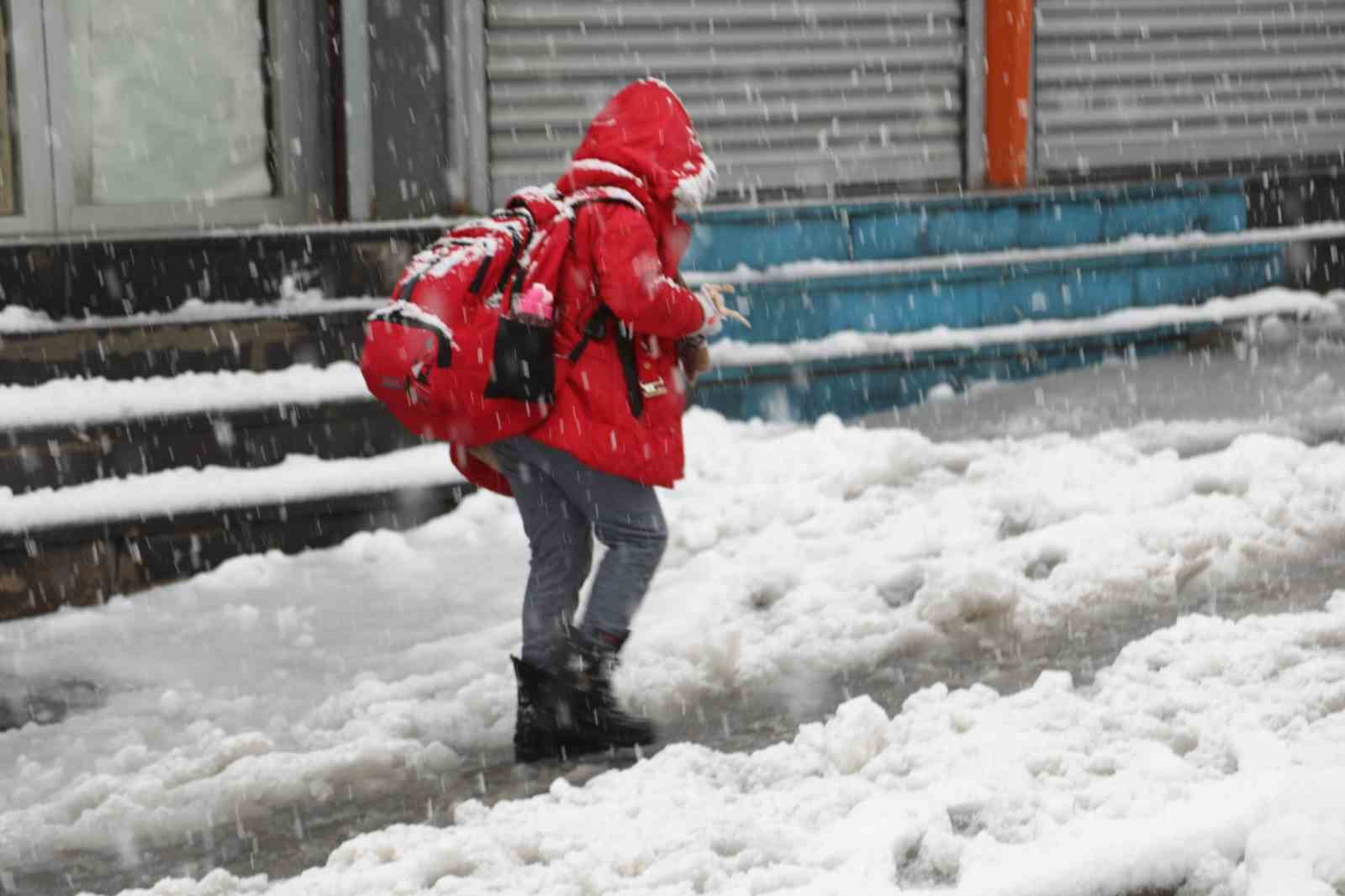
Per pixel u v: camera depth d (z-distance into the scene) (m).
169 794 6.79
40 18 11.30
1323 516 9.69
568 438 6.67
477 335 6.49
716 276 13.05
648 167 6.78
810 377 13.18
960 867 5.38
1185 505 9.75
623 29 13.23
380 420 10.80
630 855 5.64
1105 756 6.16
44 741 7.55
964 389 13.91
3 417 9.64
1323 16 16.36
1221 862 5.40
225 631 9.02
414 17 12.16
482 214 12.65
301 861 6.23
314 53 12.20
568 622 7.13
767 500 10.51
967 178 14.84
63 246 10.50
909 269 13.62
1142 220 15.08
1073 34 15.14
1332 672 6.91
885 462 11.09
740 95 13.79
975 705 6.92
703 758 6.57
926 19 14.45
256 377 10.66
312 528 10.34
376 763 7.10
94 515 9.55
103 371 10.34
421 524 10.68
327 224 12.08
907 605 8.80
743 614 8.82
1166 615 8.54
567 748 7.09
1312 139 16.53
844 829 5.66
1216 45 15.88
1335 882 5.11
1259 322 15.05
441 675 8.08
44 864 6.32
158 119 11.85
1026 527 9.92
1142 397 13.30
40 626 9.22
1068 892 5.25
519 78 12.86
